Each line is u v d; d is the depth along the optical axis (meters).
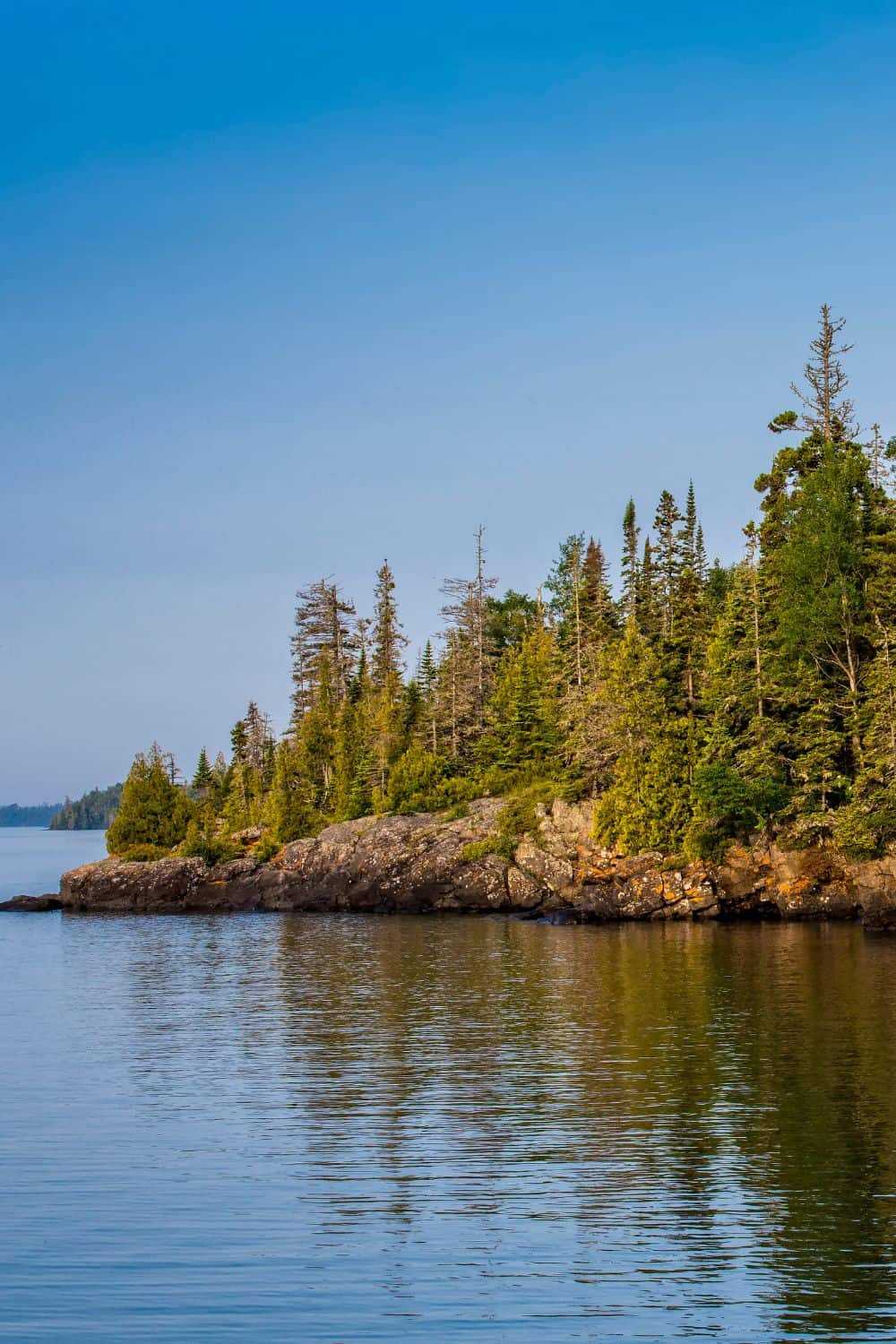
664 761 65.56
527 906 70.69
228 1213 16.12
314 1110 21.86
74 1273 14.04
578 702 76.62
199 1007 35.91
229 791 124.06
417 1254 14.56
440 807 85.94
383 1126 20.58
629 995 34.97
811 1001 33.06
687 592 74.00
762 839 61.91
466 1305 13.06
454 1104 22.02
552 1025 30.25
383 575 118.06
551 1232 15.23
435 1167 18.08
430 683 101.56
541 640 98.62
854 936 51.41
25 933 67.69
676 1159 18.23
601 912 63.22
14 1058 27.67
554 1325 12.54
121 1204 16.53
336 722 106.44
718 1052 26.17
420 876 75.31
